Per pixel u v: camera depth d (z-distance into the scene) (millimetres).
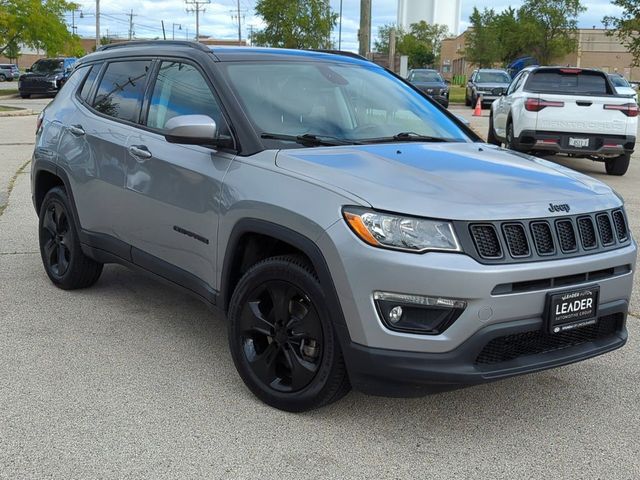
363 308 3076
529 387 3926
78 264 5277
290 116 4020
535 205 3229
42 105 27812
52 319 4844
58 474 2963
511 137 12266
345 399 3699
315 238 3203
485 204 3145
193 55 4348
